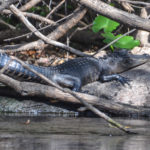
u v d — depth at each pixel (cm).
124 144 713
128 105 1281
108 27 1427
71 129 901
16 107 1295
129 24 1015
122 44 1391
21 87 1195
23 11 1572
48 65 1783
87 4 1063
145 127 958
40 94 1212
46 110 1288
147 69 1528
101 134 834
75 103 1234
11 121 1029
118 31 1939
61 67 1452
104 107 1224
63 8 2080
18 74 1295
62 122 1028
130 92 1380
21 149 650
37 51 1928
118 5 1833
